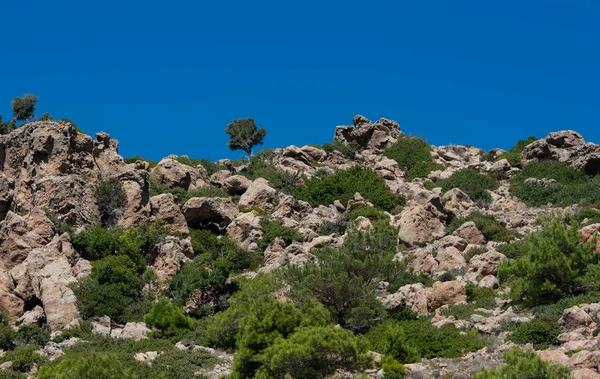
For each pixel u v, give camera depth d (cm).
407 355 3594
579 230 4831
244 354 3281
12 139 5909
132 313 4531
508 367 2758
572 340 3534
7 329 4050
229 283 4978
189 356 3775
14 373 3544
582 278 4134
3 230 4969
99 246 5047
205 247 5619
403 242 5697
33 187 5569
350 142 8712
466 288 4506
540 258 4209
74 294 4478
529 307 4188
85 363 2945
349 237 4559
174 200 5988
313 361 3172
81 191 5584
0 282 4588
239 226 5909
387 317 4231
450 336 3800
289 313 3406
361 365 3238
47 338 4119
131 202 5697
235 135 9569
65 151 5931
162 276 5025
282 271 4400
